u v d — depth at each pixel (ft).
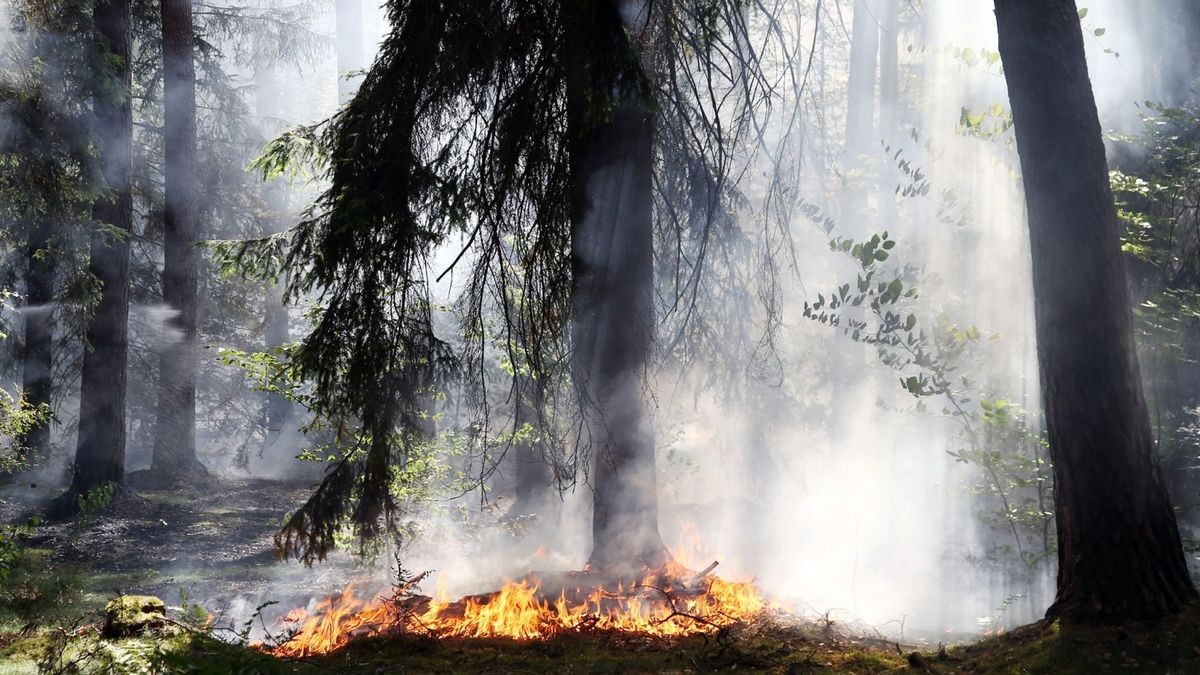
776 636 25.79
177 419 65.36
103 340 58.70
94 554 45.19
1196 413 29.89
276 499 61.11
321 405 30.68
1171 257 31.37
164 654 20.61
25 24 54.08
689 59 32.91
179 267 66.54
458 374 31.35
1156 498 20.29
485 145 28.63
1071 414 20.67
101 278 59.16
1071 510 20.67
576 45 27.58
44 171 53.16
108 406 58.03
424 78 28.91
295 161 33.55
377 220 28.30
